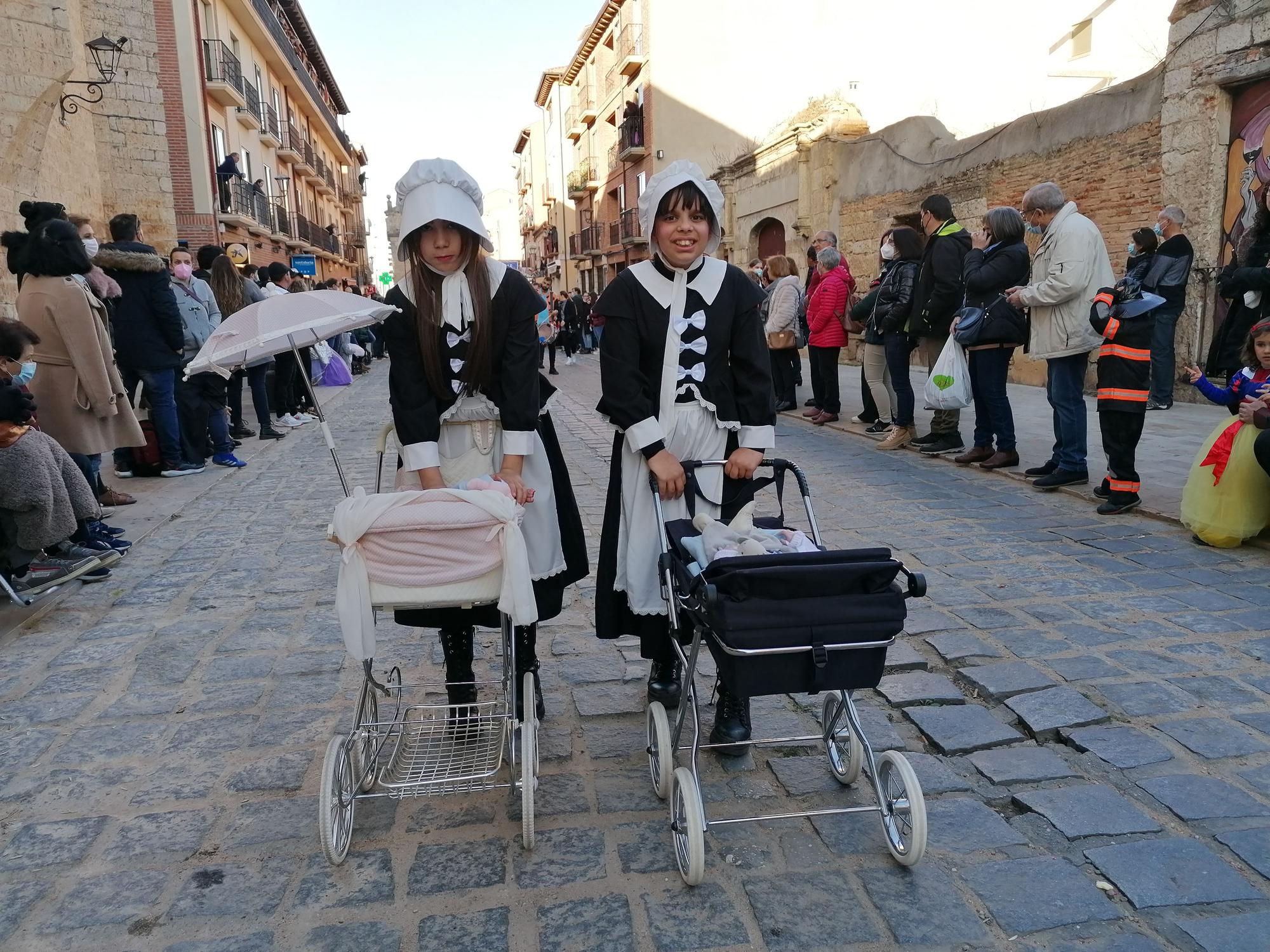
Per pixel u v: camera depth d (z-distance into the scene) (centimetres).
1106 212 1162
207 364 271
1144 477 665
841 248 1777
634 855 253
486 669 378
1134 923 221
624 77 3409
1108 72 1750
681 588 258
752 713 336
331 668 381
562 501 316
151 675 375
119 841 263
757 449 296
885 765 251
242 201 2284
